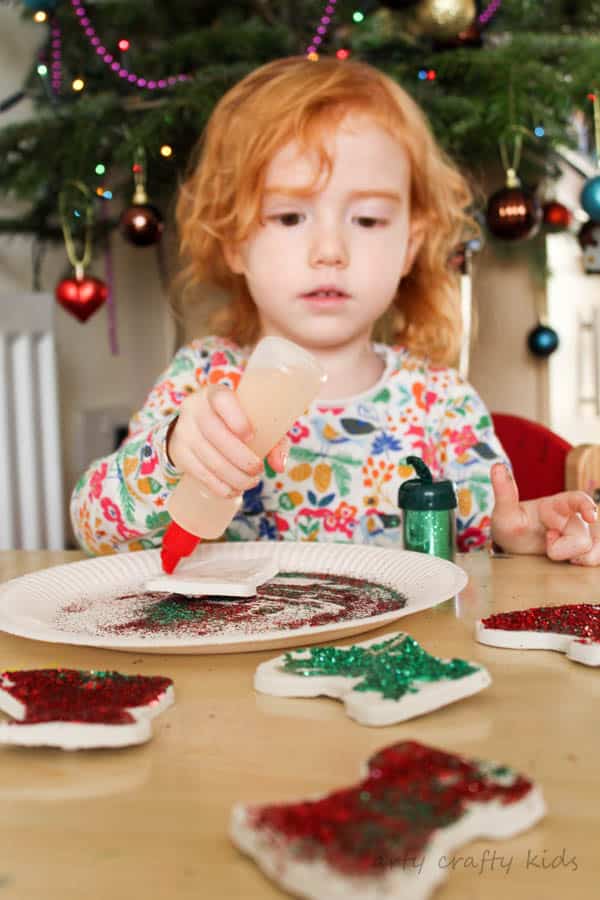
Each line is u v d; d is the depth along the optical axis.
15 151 1.58
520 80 1.42
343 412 1.18
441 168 1.25
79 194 1.60
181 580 0.64
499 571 0.78
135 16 1.58
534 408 2.28
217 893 0.28
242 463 0.62
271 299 1.08
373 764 0.33
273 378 0.62
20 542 1.67
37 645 0.57
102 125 1.50
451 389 1.24
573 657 0.51
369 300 1.06
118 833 0.32
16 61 1.93
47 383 1.72
